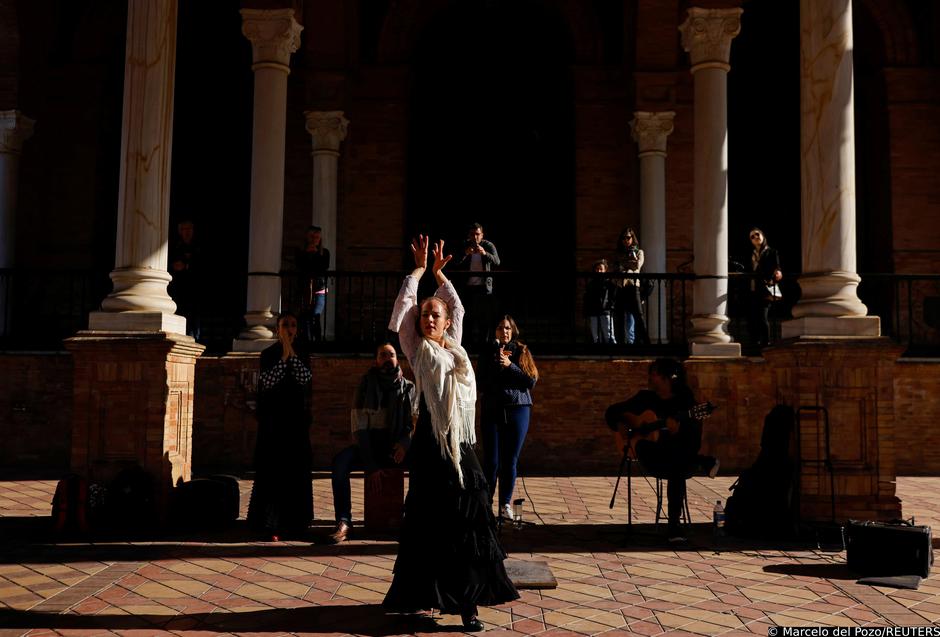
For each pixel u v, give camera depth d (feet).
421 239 15.75
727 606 15.24
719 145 37.19
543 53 58.44
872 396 22.80
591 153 55.16
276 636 13.38
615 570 18.11
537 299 55.42
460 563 13.58
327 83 51.11
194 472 33.14
